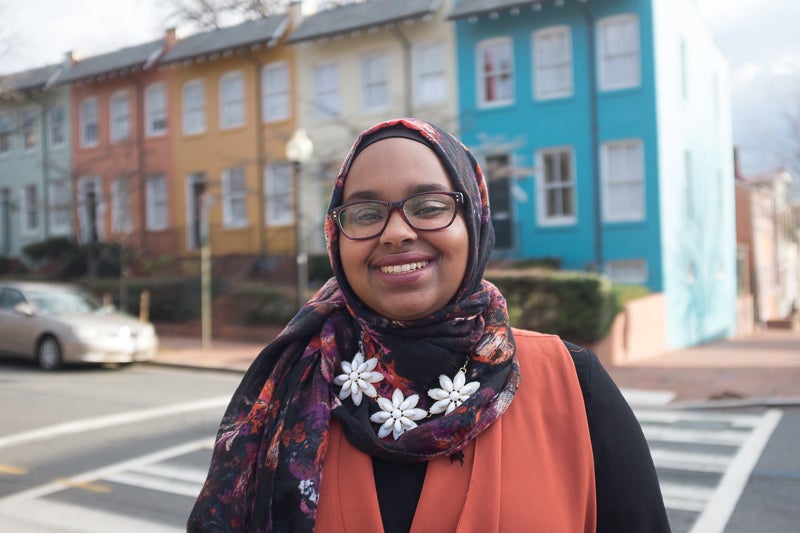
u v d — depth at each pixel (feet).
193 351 50.29
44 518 16.74
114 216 84.79
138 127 83.15
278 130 73.82
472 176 4.99
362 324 4.79
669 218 59.98
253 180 75.82
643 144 58.29
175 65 80.18
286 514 4.48
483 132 63.77
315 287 61.98
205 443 24.02
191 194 80.43
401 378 4.67
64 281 78.89
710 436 24.62
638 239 58.59
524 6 59.26
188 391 34.88
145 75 82.69
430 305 4.61
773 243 116.57
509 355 4.74
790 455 21.76
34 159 92.68
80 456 22.36
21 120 93.61
